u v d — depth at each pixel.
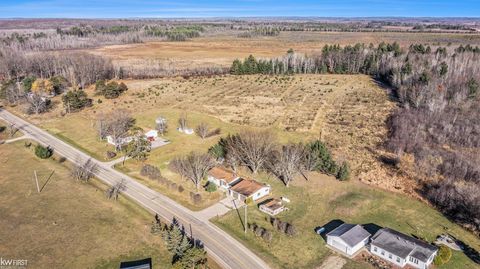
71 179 65.50
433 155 72.50
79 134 87.94
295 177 66.06
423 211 56.25
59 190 61.47
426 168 68.75
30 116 102.06
